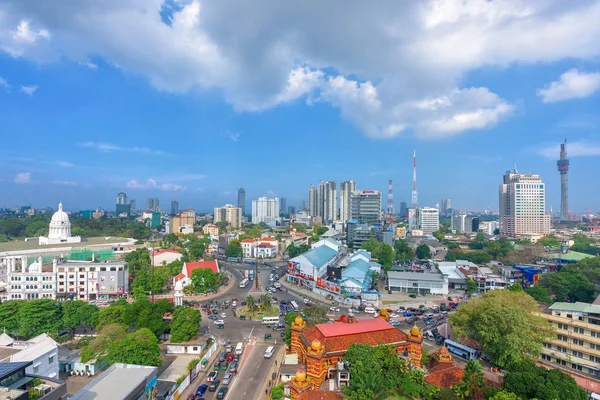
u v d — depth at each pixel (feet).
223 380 254.88
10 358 220.64
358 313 427.74
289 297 504.02
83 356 263.29
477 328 269.03
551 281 474.49
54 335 322.14
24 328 311.88
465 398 174.09
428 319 406.62
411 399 175.32
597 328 258.16
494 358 264.11
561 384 182.19
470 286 529.04
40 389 161.38
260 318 405.39
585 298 449.06
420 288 529.86
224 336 350.43
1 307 322.75
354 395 163.94
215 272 556.10
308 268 555.69
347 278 501.56
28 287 462.19
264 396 236.02
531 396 182.29
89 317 333.42
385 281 606.96
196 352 301.43
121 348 242.99
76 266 477.77
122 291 485.15
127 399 181.68
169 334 333.21
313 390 181.16
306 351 205.16
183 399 233.14
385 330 221.66
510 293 305.53
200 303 469.16
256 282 558.15
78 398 177.88
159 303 341.21
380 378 172.14
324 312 311.47
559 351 280.10
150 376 207.82
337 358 197.67
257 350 314.14
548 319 286.46
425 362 228.43
